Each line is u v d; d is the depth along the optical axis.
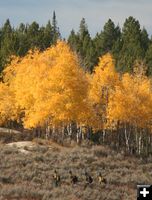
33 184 31.91
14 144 48.72
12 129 64.50
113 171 42.91
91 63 111.06
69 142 55.12
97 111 58.88
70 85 52.56
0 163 38.19
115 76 57.88
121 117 56.97
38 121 53.00
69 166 40.84
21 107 58.62
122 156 51.66
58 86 52.75
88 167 42.03
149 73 106.00
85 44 128.25
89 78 64.75
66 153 46.25
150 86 68.81
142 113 59.56
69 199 28.61
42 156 43.12
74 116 52.34
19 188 29.33
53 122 52.72
